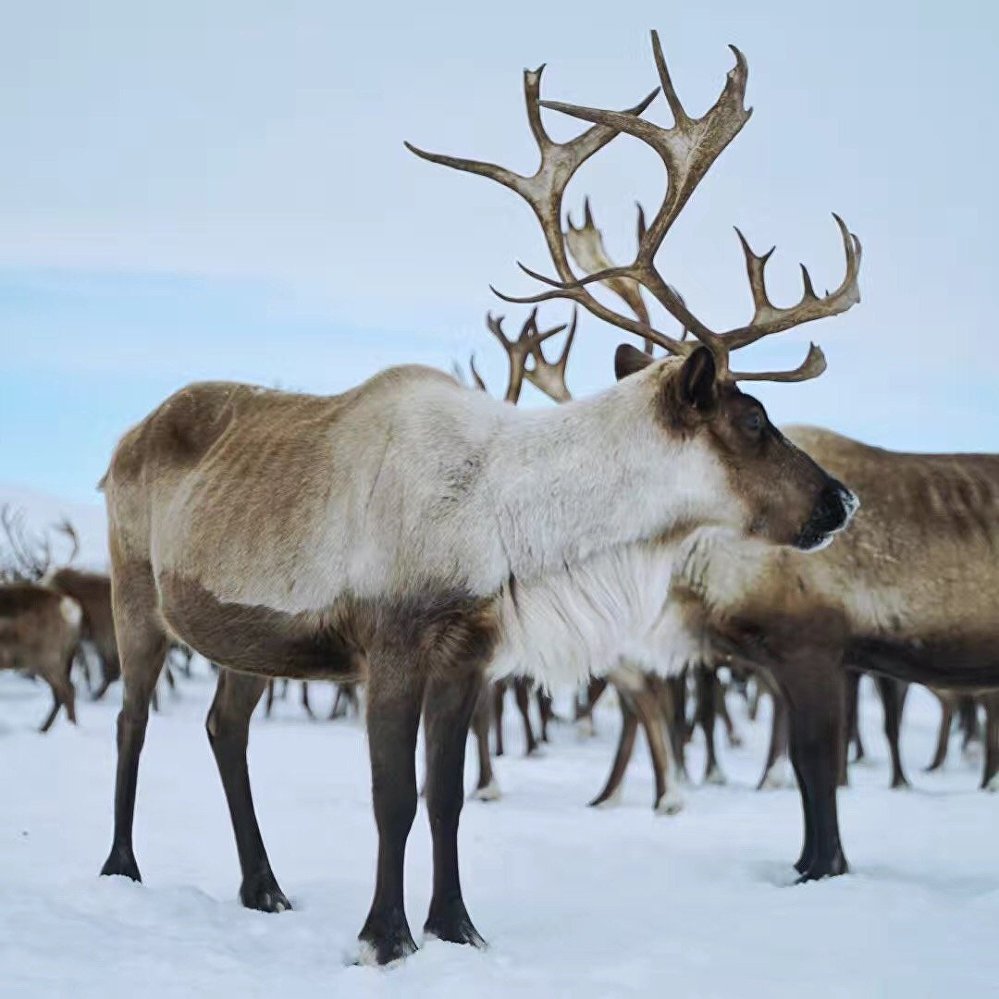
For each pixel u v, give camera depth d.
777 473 5.39
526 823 8.57
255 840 5.87
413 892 6.26
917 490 6.89
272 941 5.23
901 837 7.98
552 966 4.85
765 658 6.79
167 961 4.82
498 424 5.35
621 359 6.08
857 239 5.90
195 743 13.69
